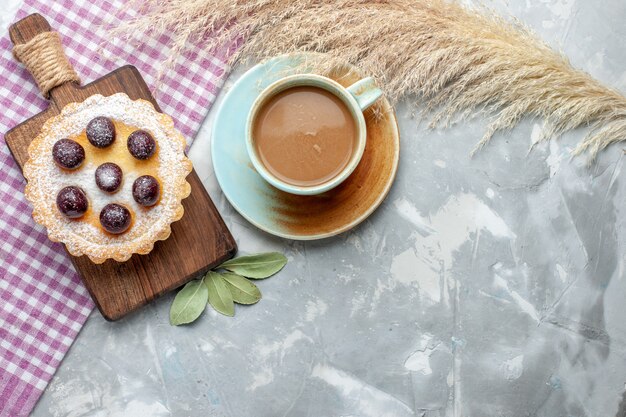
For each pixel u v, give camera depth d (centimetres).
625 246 72
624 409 72
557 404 72
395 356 72
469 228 72
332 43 68
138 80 69
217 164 67
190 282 70
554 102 69
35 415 70
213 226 69
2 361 69
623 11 72
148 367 71
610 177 72
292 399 72
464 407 72
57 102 68
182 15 68
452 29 66
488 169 72
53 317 70
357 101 65
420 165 72
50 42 68
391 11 66
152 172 65
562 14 72
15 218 69
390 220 72
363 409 72
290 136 66
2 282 69
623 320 72
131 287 68
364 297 72
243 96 68
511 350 72
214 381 71
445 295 72
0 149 69
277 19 67
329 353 72
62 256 70
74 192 63
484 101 71
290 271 72
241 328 72
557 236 72
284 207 68
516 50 66
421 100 71
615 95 68
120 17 70
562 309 72
